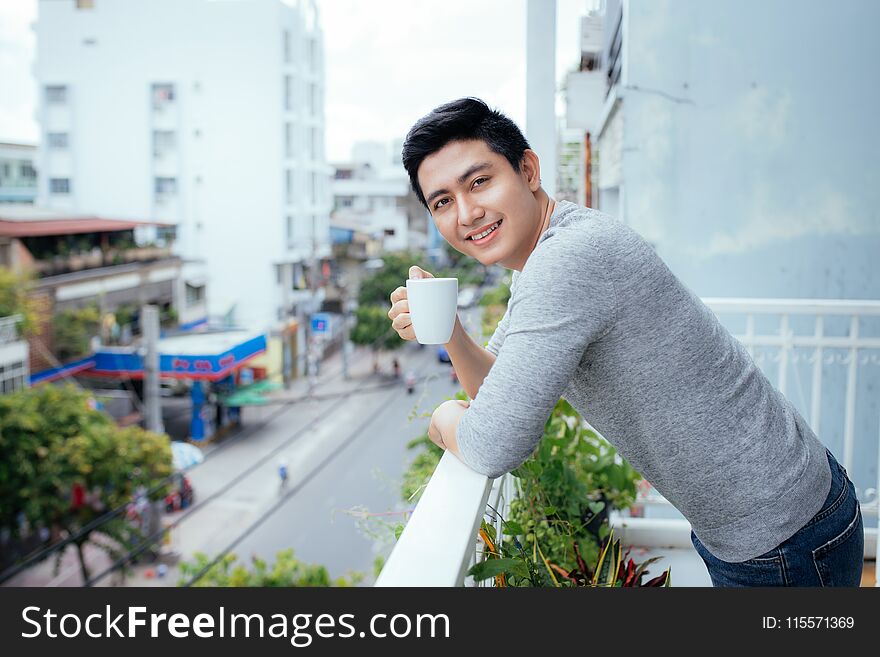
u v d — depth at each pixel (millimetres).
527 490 1398
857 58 2891
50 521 13727
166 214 30172
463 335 1091
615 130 3350
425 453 2088
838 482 987
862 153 2906
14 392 13992
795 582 933
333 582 11547
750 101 2949
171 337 24594
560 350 829
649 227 3025
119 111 31188
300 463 21844
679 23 2969
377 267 28891
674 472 921
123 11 30672
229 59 31562
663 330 867
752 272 2980
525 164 958
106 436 14156
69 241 22203
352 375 27453
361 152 35625
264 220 30688
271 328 28188
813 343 2168
